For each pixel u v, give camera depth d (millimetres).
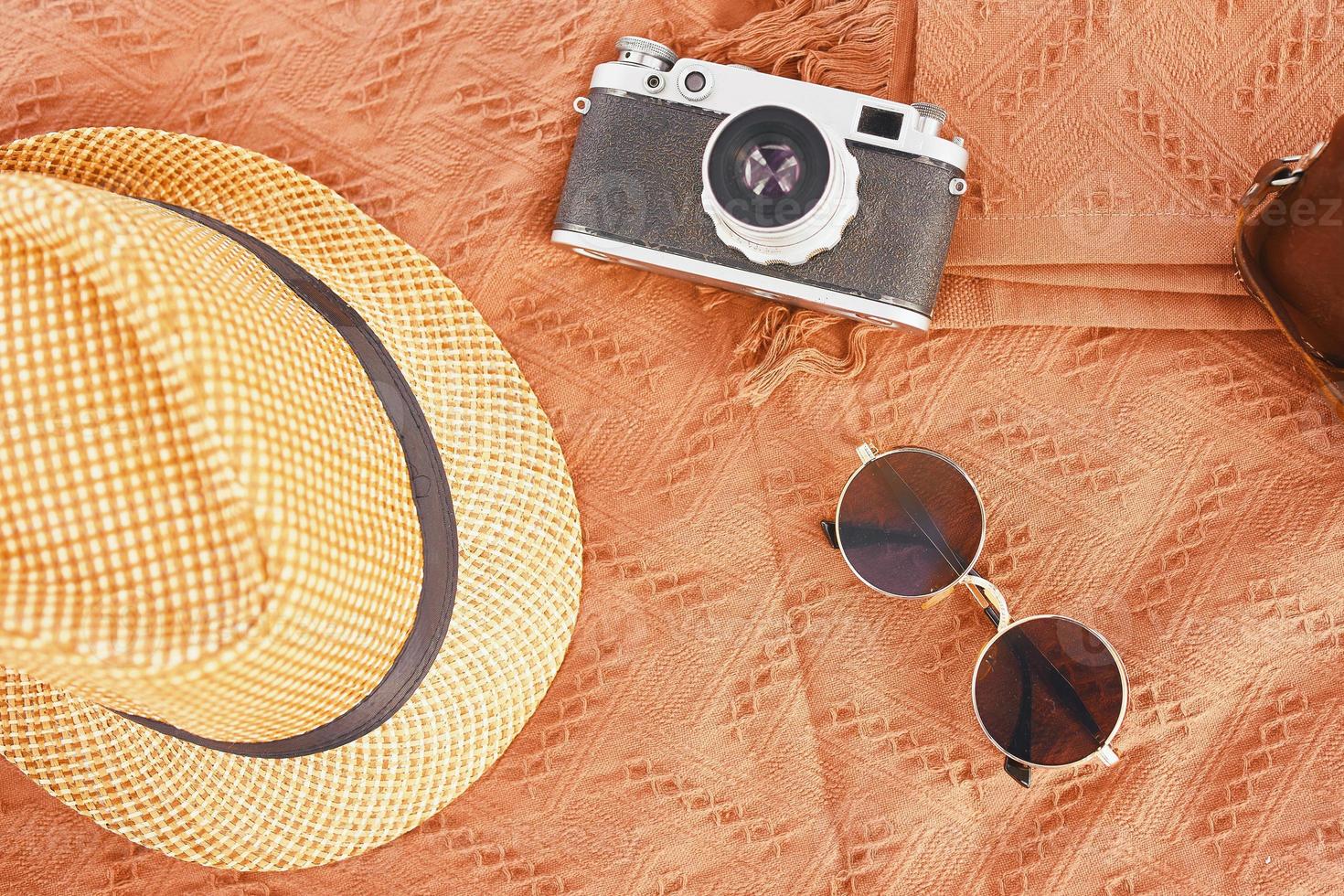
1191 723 811
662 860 813
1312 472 808
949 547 799
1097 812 811
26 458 690
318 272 772
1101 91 807
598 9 816
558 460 792
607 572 815
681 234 781
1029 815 811
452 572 744
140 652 680
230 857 782
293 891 812
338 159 817
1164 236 802
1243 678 809
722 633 814
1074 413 812
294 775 770
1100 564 812
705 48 812
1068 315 807
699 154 772
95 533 688
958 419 814
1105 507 812
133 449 689
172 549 688
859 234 771
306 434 700
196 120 817
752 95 767
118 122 817
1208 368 811
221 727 711
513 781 813
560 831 813
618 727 813
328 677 708
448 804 809
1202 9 804
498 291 817
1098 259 802
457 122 817
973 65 808
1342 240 750
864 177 767
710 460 816
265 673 691
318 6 816
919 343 813
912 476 798
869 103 764
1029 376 813
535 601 784
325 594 694
